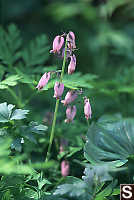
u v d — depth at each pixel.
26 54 1.03
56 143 0.93
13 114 0.80
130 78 1.13
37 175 0.79
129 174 0.85
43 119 0.99
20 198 0.77
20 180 0.78
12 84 0.85
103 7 1.67
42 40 1.05
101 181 0.76
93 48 1.62
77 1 1.84
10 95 0.95
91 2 1.75
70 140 0.93
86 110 0.83
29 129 0.79
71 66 0.80
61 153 0.89
